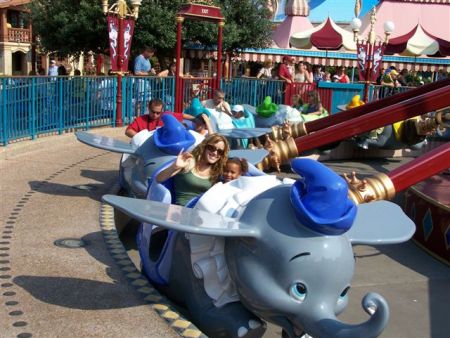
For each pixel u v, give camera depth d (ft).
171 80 44.11
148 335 10.69
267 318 10.03
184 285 12.33
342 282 9.66
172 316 11.55
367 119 21.62
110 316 11.43
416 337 14.24
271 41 71.46
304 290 9.53
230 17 64.54
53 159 28.43
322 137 21.70
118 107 39.83
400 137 38.32
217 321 11.03
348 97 49.19
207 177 14.64
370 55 49.16
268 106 34.96
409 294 17.10
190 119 25.54
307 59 73.92
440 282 18.26
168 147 18.47
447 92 21.67
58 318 11.20
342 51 74.84
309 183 9.66
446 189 23.22
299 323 9.61
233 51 68.64
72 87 35.17
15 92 29.50
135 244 19.43
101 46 59.16
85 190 22.36
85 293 12.50
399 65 79.77
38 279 13.14
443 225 20.26
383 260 20.29
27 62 119.65
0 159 27.14
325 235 9.62
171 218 9.77
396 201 27.96
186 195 14.62
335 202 9.46
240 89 47.65
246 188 11.12
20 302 11.82
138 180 19.07
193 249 11.54
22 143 29.89
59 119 34.27
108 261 14.62
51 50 62.03
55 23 58.39
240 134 26.25
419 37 64.90
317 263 9.46
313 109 39.11
